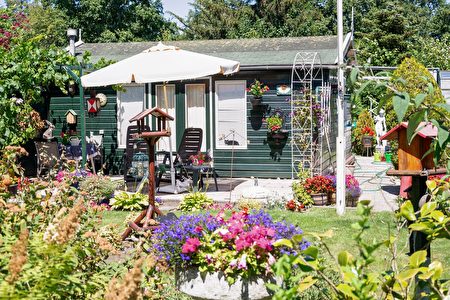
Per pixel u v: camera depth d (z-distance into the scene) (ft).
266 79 45.70
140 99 48.96
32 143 47.70
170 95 48.29
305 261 6.81
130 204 32.48
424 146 17.48
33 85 37.76
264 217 14.34
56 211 12.85
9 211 11.65
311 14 127.75
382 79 7.89
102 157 49.49
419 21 150.61
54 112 50.24
